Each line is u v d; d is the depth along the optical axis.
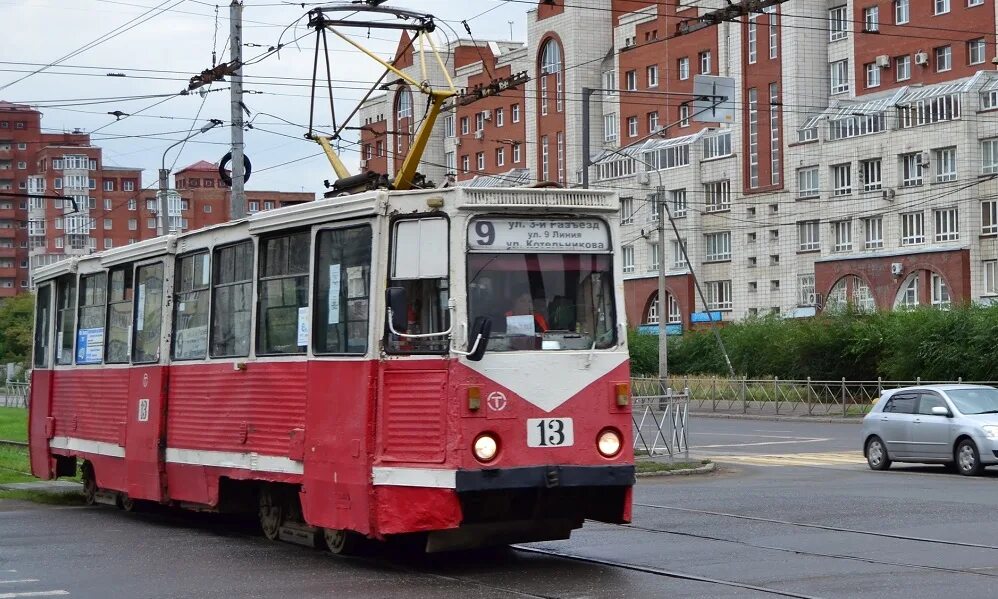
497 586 11.64
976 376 49.62
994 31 64.38
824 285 71.69
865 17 71.31
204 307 16.42
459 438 11.87
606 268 12.73
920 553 13.39
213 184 117.56
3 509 20.19
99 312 20.02
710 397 59.25
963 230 64.12
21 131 153.38
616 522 12.74
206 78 27.39
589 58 89.69
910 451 26.25
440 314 12.19
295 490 14.54
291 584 11.94
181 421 16.73
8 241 153.88
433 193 12.34
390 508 12.20
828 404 52.75
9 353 91.50
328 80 17.86
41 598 11.36
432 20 18.73
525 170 92.62
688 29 23.42
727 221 80.00
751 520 16.81
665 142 83.81
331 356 13.18
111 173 141.75
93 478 20.36
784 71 75.38
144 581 12.31
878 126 68.81
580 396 12.35
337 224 13.30
